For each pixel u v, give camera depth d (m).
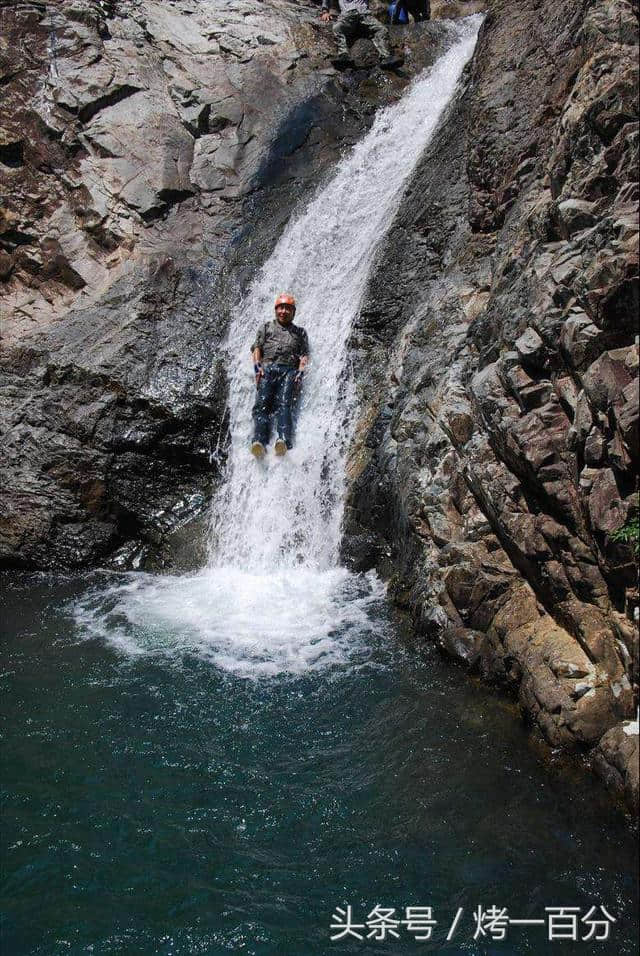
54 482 7.98
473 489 5.51
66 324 9.12
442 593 5.59
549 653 4.71
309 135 10.43
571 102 5.52
